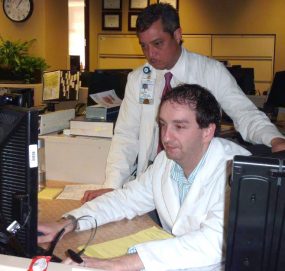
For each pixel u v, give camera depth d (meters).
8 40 5.12
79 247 1.31
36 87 3.73
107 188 1.84
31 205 0.92
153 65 1.91
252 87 4.41
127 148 2.04
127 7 7.18
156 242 1.18
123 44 7.29
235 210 0.72
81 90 3.00
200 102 1.21
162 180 1.44
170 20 1.80
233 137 2.47
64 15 5.63
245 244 0.72
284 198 0.70
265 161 0.70
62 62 5.63
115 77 2.88
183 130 1.21
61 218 1.47
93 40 7.40
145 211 1.59
